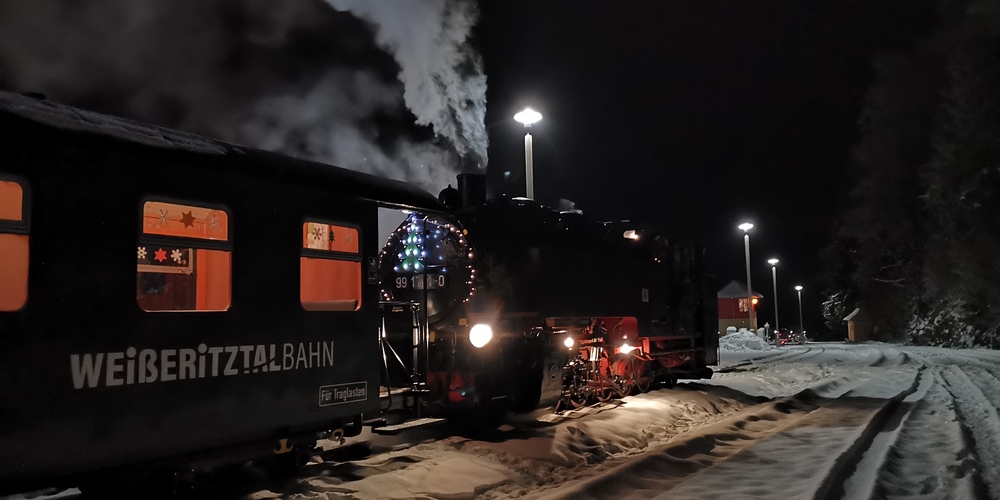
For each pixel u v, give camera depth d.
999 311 38.34
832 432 9.84
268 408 6.50
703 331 18.03
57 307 5.04
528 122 15.84
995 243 37.16
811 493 6.02
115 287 5.38
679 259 17.16
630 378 13.97
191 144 6.01
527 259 11.44
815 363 27.31
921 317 51.09
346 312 7.42
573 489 6.27
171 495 5.92
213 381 6.02
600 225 14.51
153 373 5.58
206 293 6.36
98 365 5.24
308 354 6.94
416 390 8.60
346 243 7.50
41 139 4.95
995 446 8.77
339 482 6.75
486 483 7.17
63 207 5.12
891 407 12.70
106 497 5.53
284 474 6.95
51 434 4.95
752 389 17.11
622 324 14.19
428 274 10.58
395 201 7.92
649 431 10.68
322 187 7.07
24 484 4.81
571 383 11.71
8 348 4.78
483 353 9.75
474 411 9.79
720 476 7.05
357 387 7.52
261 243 6.51
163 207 5.79
